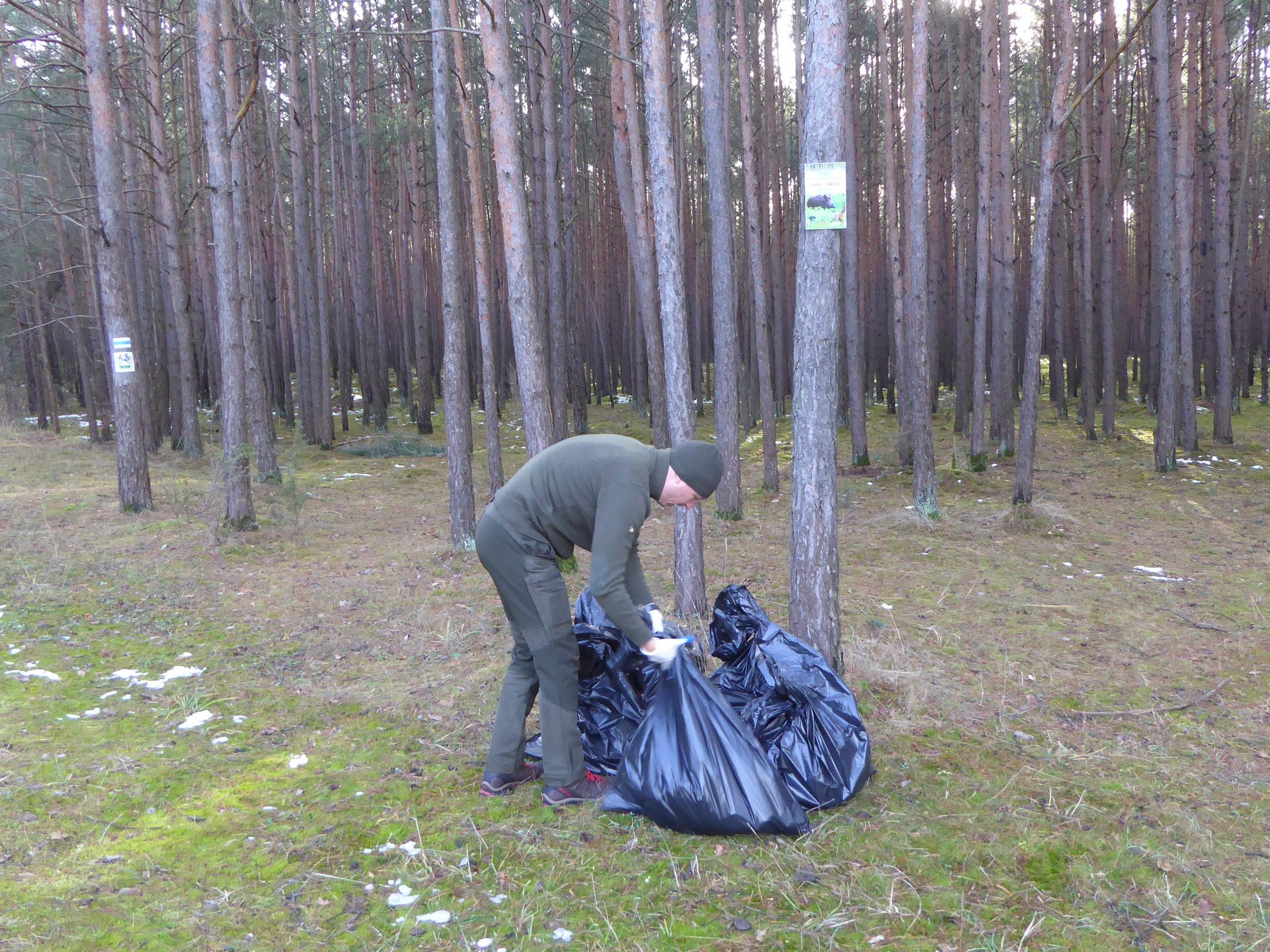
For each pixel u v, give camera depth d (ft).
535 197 57.06
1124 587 21.50
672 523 31.30
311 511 35.27
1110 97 49.47
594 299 91.45
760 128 61.57
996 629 18.06
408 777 11.32
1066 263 62.59
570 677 10.34
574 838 9.59
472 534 26.96
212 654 16.88
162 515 32.91
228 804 10.55
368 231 69.36
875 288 74.28
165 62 62.59
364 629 18.72
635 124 35.86
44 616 19.40
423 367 65.87
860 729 10.71
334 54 65.87
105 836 9.76
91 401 59.93
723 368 31.58
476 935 7.89
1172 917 8.04
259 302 61.62
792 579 13.93
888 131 43.65
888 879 8.66
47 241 67.51
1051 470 42.22
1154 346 59.31
